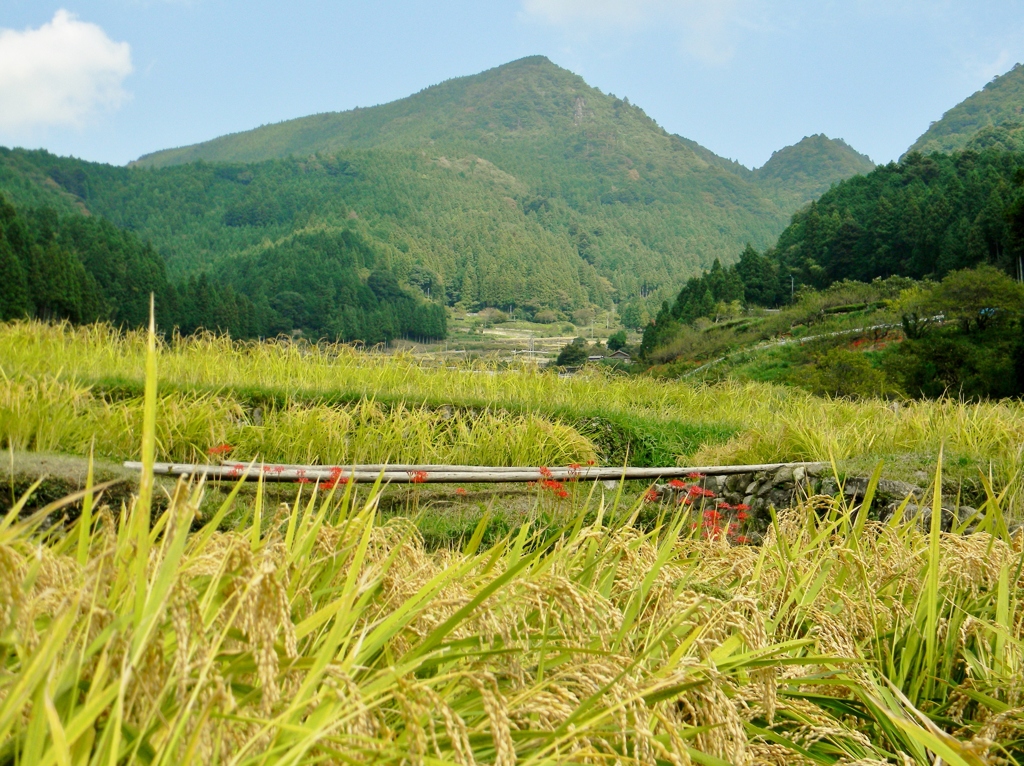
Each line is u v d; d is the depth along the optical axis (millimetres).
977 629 2689
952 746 1873
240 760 1350
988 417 9352
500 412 10656
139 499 1475
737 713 2031
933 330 34094
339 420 8539
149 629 1292
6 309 52531
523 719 1763
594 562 2609
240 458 7711
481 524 2570
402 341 163125
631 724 1777
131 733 1289
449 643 1826
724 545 3496
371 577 2025
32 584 1342
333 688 1467
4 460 4984
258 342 11820
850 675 2338
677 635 2275
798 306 57875
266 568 1428
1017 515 6301
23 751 1170
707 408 14391
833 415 12641
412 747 1375
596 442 11109
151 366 1431
